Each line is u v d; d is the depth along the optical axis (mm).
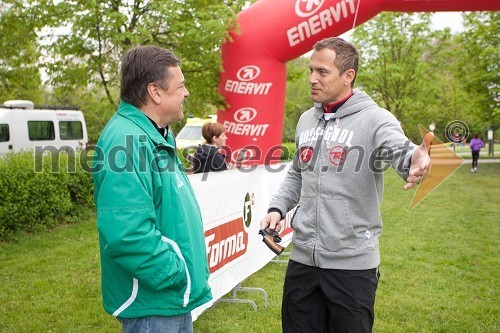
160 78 1999
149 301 1942
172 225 1966
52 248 6777
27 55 8758
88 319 4270
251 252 4867
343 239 2451
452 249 6871
